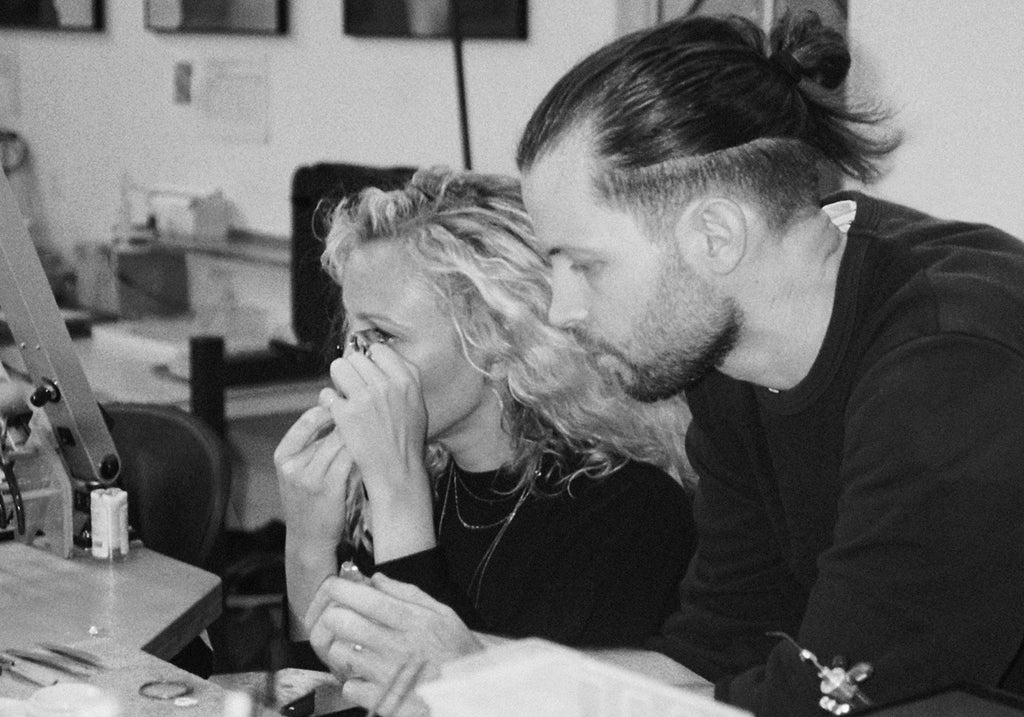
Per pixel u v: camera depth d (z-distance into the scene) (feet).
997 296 3.84
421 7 11.72
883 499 3.70
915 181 9.02
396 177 8.90
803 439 4.21
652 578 5.53
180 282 14.52
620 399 5.65
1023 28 8.36
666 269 3.82
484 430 5.76
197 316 13.78
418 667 3.85
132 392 10.96
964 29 8.62
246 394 11.07
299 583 5.85
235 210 14.19
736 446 4.80
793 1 9.02
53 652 4.77
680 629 5.07
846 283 3.98
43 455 6.02
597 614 5.49
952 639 3.64
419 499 5.40
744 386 4.54
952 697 2.78
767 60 3.98
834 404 4.07
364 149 12.67
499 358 5.57
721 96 3.79
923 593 3.64
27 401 6.18
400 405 5.40
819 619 3.79
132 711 4.27
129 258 14.19
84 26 15.69
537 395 5.60
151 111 15.10
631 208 3.77
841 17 9.00
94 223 16.28
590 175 3.78
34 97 17.01
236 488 13.37
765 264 3.89
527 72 11.09
